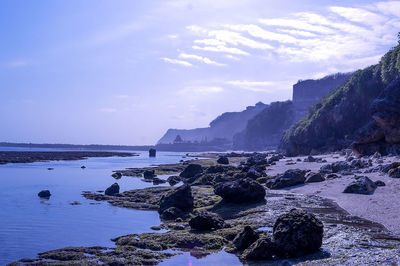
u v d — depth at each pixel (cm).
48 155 14000
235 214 2269
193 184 4125
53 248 1639
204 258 1446
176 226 2050
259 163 5919
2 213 2525
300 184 3306
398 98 4888
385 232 1606
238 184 2600
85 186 4391
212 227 1916
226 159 7200
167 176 5916
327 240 1529
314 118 10162
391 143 5122
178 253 1521
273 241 1444
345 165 3772
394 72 6159
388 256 1249
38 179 5269
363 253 1316
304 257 1359
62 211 2628
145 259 1427
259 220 2005
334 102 9706
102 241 1766
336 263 1236
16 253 1555
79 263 1357
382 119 5028
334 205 2330
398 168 2859
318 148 9500
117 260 1401
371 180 2639
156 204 2919
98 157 15425
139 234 1877
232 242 1623
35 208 2750
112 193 3531
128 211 2653
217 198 2923
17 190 3931
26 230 1998
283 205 2367
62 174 6231
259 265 1332
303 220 1440
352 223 1797
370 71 8294
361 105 8512
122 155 18500
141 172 6456
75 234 1909
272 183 3416
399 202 2080
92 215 2477
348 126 8838
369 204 2167
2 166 8294
